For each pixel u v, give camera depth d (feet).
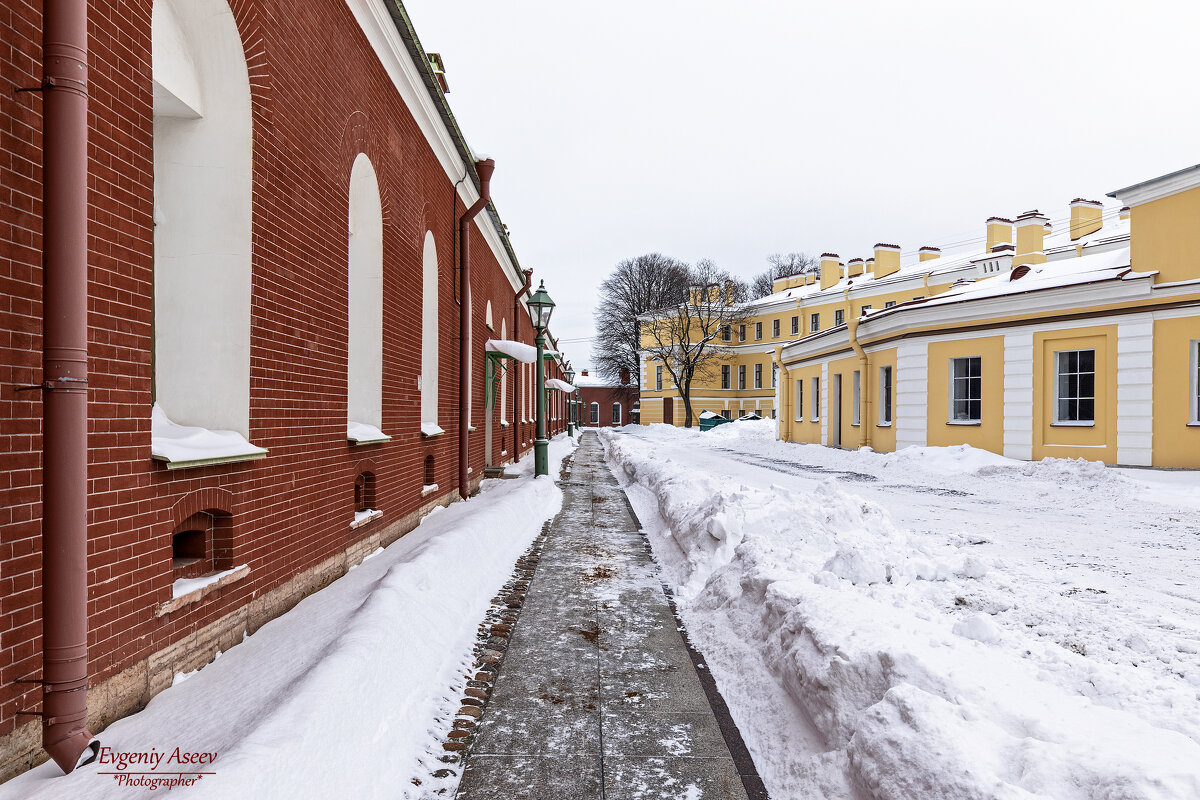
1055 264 61.52
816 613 12.44
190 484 12.32
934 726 8.11
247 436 14.35
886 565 18.22
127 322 10.69
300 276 17.03
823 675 10.49
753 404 186.80
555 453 84.84
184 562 13.06
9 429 8.50
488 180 38.75
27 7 8.86
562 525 32.22
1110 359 47.21
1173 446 44.34
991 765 7.53
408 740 10.77
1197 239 43.75
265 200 15.07
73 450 8.70
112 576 10.22
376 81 23.40
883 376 65.77
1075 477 42.16
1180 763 7.05
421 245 29.86
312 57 17.75
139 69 11.14
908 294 137.49
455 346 38.19
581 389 248.11
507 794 9.63
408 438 27.68
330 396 18.99
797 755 10.24
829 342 78.07
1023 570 19.60
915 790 7.66
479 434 46.34
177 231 14.17
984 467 47.78
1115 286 46.57
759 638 14.34
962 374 56.80
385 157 24.40
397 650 12.87
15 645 8.56
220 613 13.24
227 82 14.11
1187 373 43.88
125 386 10.61
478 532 23.58
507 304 65.05
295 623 15.07
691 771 10.30
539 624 17.20
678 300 212.43
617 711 12.31
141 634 10.89
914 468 51.96
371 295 24.07
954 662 10.15
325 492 18.63
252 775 7.81
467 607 17.63
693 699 12.84
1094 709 8.89
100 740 9.53
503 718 12.00
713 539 22.12
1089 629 14.03
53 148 8.63
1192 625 14.65
